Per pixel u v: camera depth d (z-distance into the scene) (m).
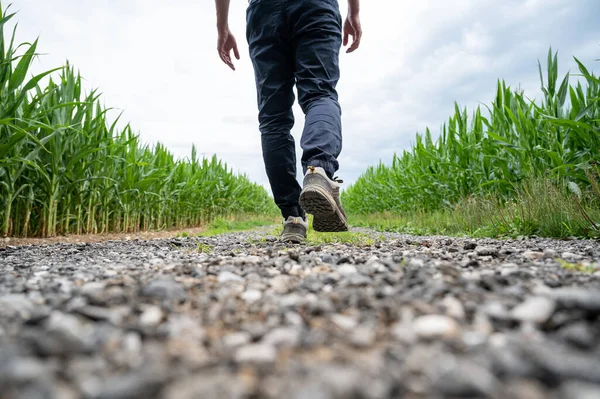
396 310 0.78
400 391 0.47
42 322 0.72
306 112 2.27
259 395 0.48
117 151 4.64
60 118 3.93
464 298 0.86
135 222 6.23
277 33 2.34
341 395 0.46
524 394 0.45
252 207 14.73
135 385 0.47
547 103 4.41
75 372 0.53
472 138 5.97
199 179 8.49
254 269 1.35
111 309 0.83
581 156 3.84
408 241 2.87
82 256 2.32
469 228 4.64
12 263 1.96
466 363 0.52
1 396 0.45
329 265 1.43
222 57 2.92
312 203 2.07
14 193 3.70
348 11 2.71
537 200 3.54
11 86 3.03
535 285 1.01
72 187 4.42
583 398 0.43
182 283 1.12
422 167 7.38
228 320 0.79
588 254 1.82
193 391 0.47
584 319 0.67
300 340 0.65
